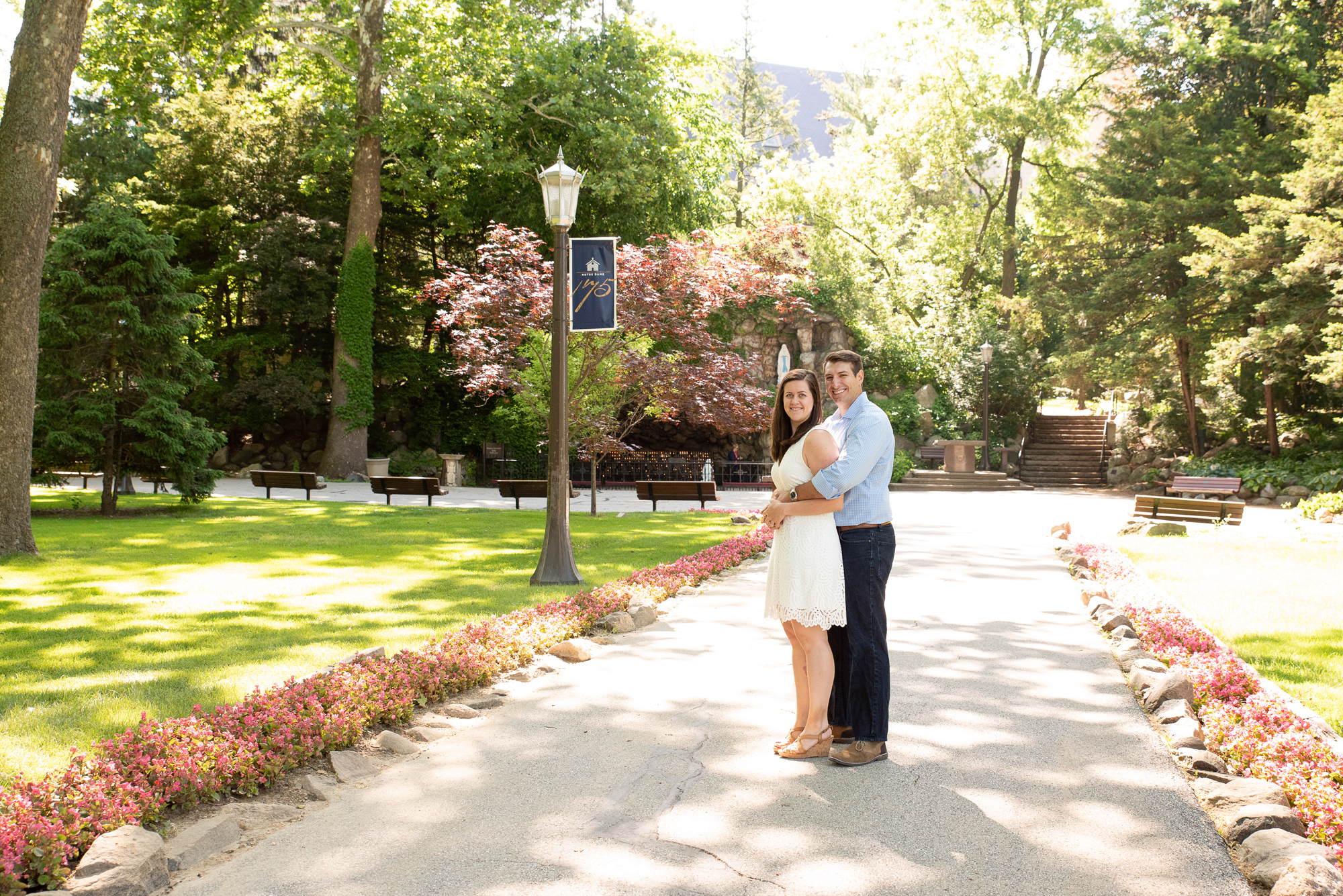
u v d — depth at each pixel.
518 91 27.47
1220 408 28.44
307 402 29.91
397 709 4.64
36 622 7.05
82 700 4.88
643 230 29.27
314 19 28.89
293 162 30.84
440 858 3.22
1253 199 22.34
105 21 24.70
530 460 30.88
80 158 33.62
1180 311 26.84
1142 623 6.70
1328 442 24.94
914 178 37.47
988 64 34.62
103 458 16.56
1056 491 28.47
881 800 3.74
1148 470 29.58
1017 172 35.56
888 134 36.47
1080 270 30.77
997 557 11.42
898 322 34.69
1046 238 30.83
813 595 4.15
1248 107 28.84
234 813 3.57
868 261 37.31
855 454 4.12
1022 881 3.04
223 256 31.14
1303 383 27.02
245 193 30.30
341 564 10.58
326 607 7.75
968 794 3.81
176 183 30.58
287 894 2.96
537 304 14.57
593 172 28.36
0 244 10.76
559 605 7.29
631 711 5.00
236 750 3.85
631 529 14.74
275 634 6.62
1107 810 3.64
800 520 4.22
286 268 29.88
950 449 28.91
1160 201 27.20
